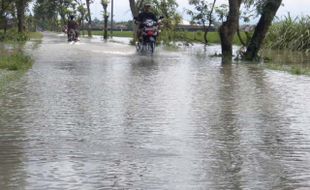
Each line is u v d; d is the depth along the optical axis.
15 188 4.33
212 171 4.84
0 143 5.79
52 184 4.45
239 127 6.76
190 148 5.66
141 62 16.58
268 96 9.40
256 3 19.95
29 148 5.59
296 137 6.24
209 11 36.12
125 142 5.88
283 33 29.23
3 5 40.84
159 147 5.68
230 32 20.48
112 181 4.54
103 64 15.47
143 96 9.19
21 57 15.38
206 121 7.11
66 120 7.06
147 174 4.74
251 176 4.71
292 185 4.47
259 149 5.66
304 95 9.55
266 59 19.36
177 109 7.96
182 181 4.55
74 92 9.56
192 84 10.96
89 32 59.66
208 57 20.11
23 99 8.76
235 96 9.36
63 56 18.59
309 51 26.20
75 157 5.25
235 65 16.22
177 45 34.34
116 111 7.74
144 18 22.36
